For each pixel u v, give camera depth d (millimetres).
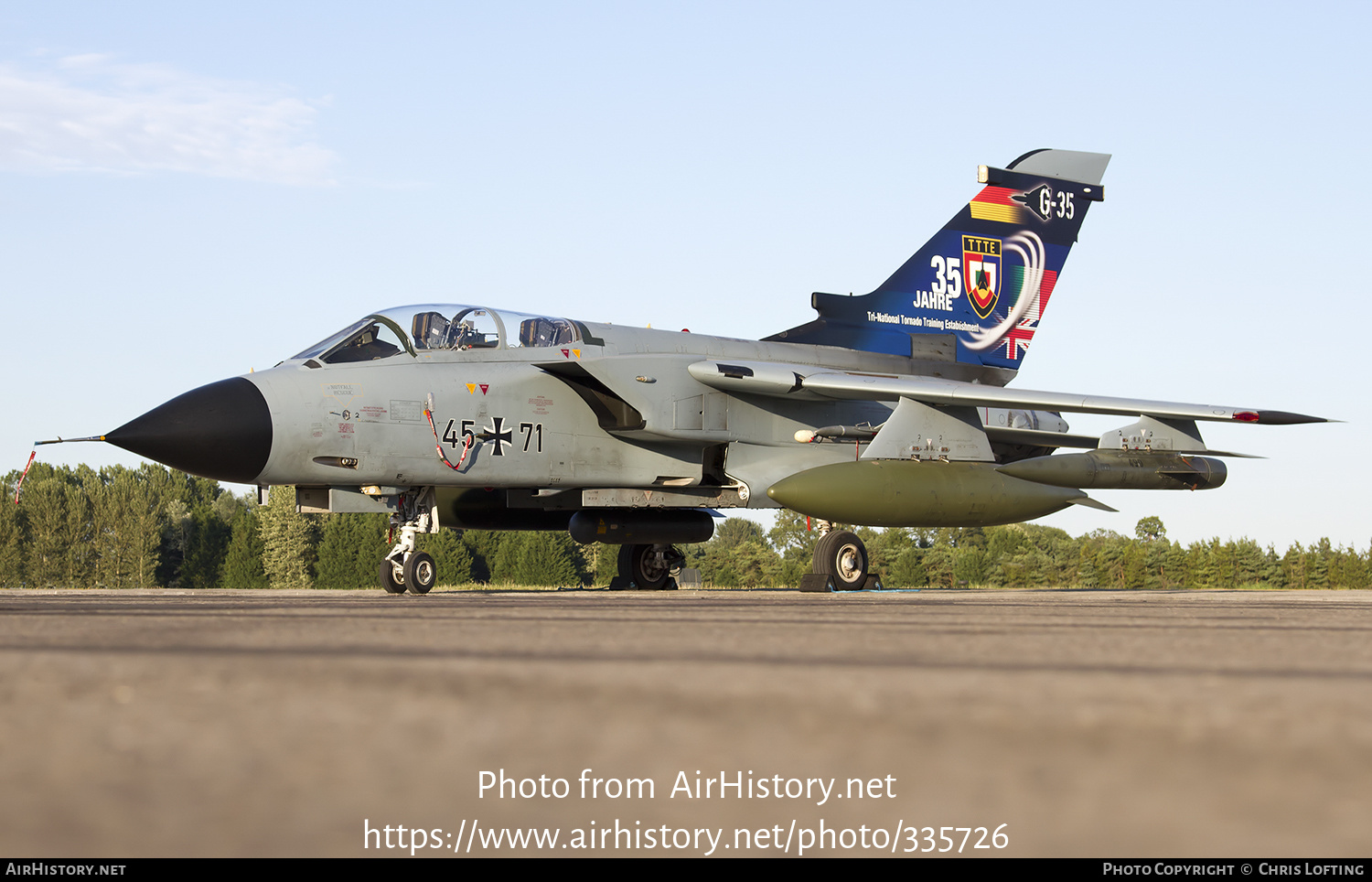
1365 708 5527
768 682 6414
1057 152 41406
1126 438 31031
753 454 33219
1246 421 31641
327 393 27109
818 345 36812
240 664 7242
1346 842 3199
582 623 12469
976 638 10336
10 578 184875
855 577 31875
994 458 31438
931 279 38906
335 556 184000
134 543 187750
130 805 3627
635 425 31312
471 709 5391
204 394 26172
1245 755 4348
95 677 6582
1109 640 10172
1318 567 151375
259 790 3824
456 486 29469
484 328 30328
